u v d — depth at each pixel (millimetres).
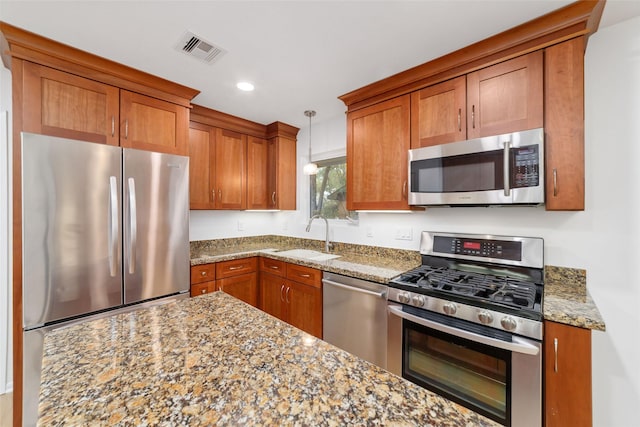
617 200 1447
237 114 2840
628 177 1420
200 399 593
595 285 1505
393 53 1721
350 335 1987
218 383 650
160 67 1895
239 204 2979
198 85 2160
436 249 2074
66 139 1659
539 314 1194
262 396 607
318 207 3240
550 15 1364
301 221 3316
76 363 727
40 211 1578
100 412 551
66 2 1288
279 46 1654
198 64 1859
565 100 1371
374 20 1425
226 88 2217
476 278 1704
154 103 2078
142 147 2014
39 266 1579
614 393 1450
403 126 1993
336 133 2951
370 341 1857
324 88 2219
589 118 1510
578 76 1341
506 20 1420
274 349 814
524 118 1481
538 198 1409
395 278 1756
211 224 3135
